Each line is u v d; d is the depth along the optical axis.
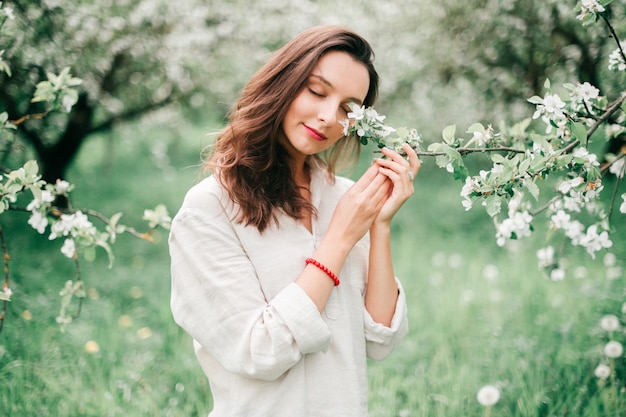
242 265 1.54
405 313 1.76
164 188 10.84
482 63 6.68
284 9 6.72
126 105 7.31
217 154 1.71
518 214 2.11
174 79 6.86
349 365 1.59
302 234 1.64
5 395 3.01
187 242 1.55
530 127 6.38
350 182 1.92
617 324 3.09
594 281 4.45
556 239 5.96
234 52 6.88
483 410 2.96
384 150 1.66
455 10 6.39
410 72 7.18
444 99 7.64
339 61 1.60
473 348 3.69
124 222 7.90
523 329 3.88
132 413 2.97
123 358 3.67
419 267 5.60
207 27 6.58
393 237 6.92
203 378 3.34
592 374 3.08
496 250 6.16
